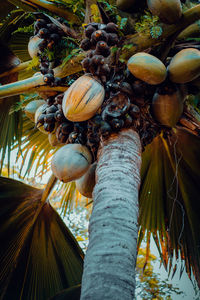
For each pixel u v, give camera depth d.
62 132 2.76
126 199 1.93
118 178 2.06
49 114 2.80
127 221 1.82
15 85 2.76
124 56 2.60
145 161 3.98
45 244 3.75
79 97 2.30
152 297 7.04
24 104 4.11
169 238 3.80
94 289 1.52
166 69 2.62
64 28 2.87
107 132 2.37
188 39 2.82
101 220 1.81
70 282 3.69
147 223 3.92
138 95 2.62
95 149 2.64
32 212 3.74
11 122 4.11
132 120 2.52
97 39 2.44
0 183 3.62
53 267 3.71
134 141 2.40
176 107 2.75
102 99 2.38
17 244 3.63
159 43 2.69
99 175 2.17
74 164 2.61
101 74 2.39
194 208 3.81
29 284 3.58
